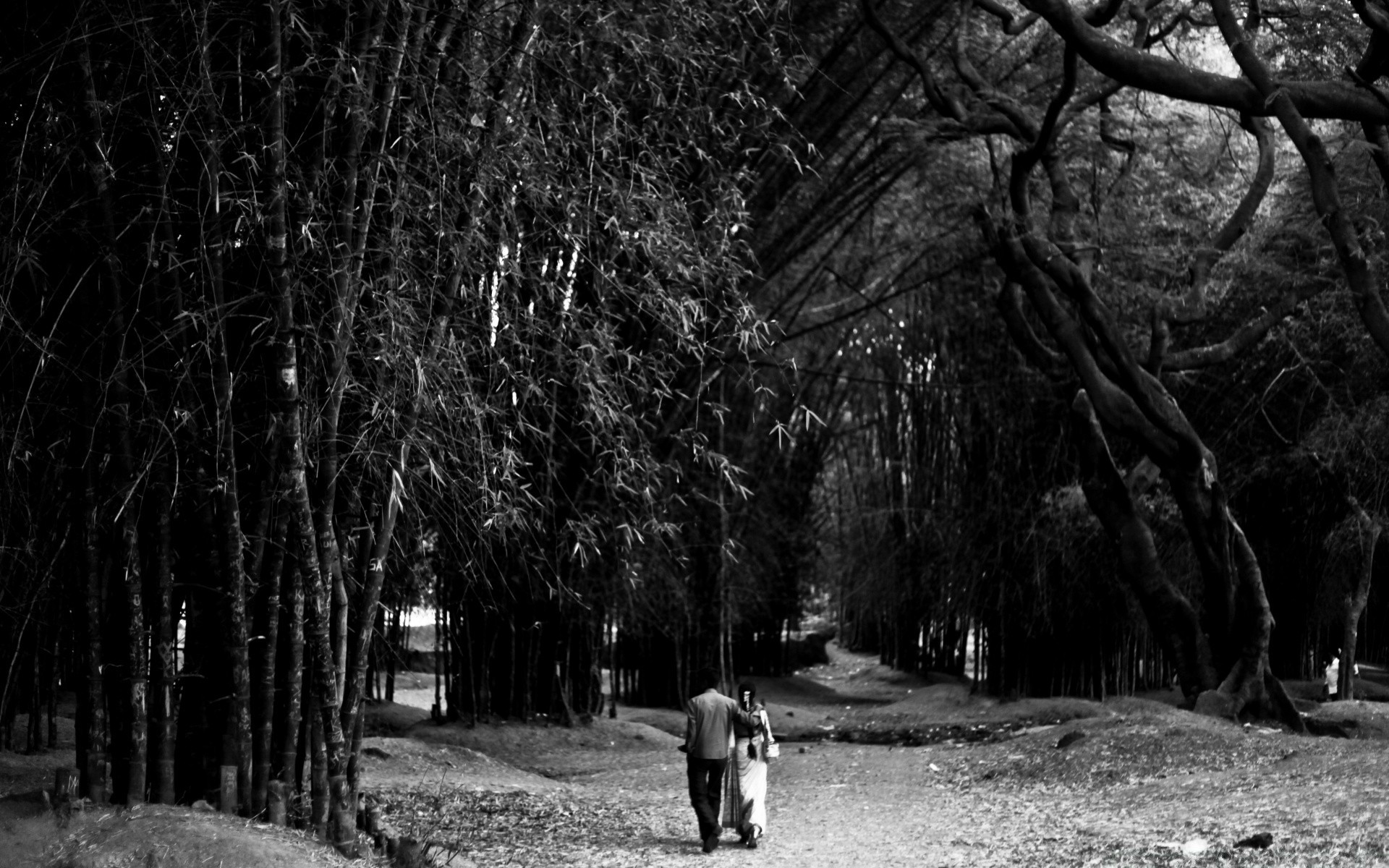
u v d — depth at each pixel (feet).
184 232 16.72
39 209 14.82
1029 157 41.22
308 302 16.78
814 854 23.48
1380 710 44.06
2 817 15.23
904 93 46.16
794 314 52.21
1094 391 42.52
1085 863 21.01
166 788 16.39
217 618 17.04
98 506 16.20
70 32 14.80
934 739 46.34
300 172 16.22
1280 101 31.99
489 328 18.92
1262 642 41.24
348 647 19.17
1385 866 18.35
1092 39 32.07
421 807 27.43
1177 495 42.57
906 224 56.24
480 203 17.31
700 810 23.70
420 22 16.75
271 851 15.17
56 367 16.26
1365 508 47.93
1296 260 47.47
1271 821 22.50
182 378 15.40
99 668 16.22
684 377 42.70
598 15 19.90
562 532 23.31
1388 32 31.86
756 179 37.83
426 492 19.19
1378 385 46.21
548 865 22.04
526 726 43.21
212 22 16.25
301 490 15.79
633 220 19.89
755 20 34.73
